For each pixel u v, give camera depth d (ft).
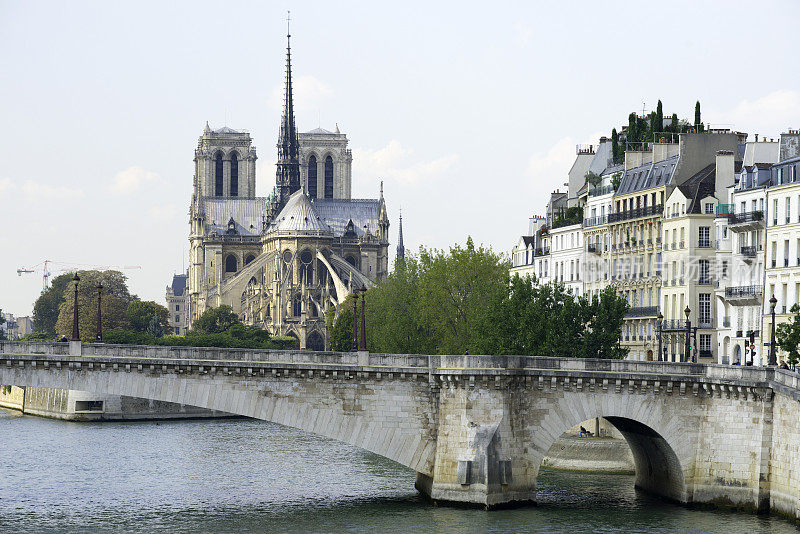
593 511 408.87
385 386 416.26
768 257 535.19
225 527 390.42
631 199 655.76
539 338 546.67
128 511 426.10
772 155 579.89
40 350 406.62
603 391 418.51
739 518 391.24
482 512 404.57
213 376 410.31
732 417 407.44
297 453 620.49
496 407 410.72
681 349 597.93
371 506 424.05
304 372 411.75
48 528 392.68
